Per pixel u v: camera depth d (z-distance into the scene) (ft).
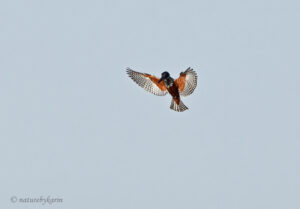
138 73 84.64
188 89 82.79
